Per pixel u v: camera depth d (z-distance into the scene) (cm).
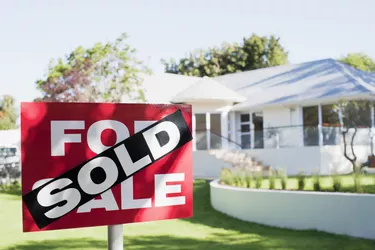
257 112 2534
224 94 2248
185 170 283
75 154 261
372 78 2430
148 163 274
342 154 1880
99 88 2259
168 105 281
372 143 1778
